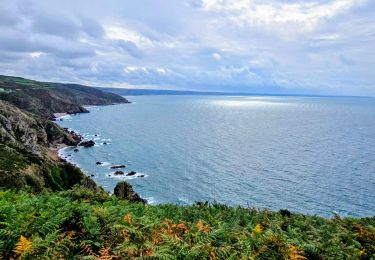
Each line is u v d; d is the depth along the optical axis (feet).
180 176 252.42
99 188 193.88
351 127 613.52
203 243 31.07
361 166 290.97
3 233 26.71
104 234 31.37
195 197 205.16
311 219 60.34
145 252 27.91
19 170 144.05
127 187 169.17
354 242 43.27
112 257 27.09
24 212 32.30
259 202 196.24
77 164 285.84
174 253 27.91
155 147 373.81
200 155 332.60
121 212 39.40
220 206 73.26
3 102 344.49
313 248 35.99
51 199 42.55
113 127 539.29
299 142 427.74
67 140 378.94
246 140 439.63
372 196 208.23
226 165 290.15
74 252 27.45
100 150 352.08
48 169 176.04
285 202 196.54
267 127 597.52
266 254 32.19
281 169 276.82
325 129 577.43
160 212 51.96
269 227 47.19
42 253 25.27
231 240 35.65
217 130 540.52
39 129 344.90
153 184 231.71
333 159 321.11
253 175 256.93
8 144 197.06
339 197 205.98
